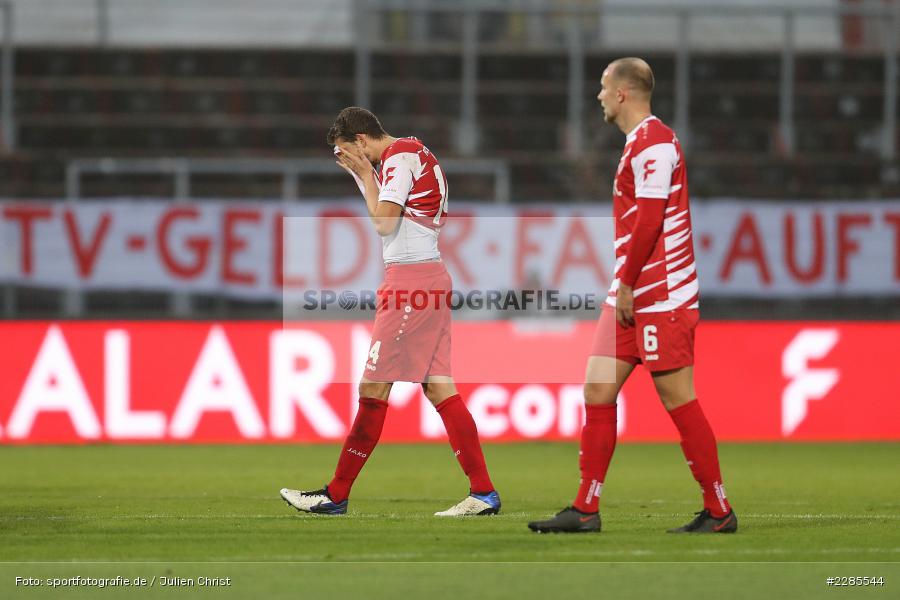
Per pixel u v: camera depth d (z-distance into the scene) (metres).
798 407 40.38
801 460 34.94
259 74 56.62
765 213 41.38
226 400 39.12
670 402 17.31
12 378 38.81
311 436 39.19
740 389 40.34
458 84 55.50
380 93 55.47
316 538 17.27
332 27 57.59
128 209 41.19
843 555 15.80
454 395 20.16
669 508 22.53
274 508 21.86
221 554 15.82
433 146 54.16
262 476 29.94
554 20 55.59
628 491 26.64
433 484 27.94
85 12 56.16
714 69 55.66
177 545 16.61
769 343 40.41
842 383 40.41
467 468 20.25
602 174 45.38
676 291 16.75
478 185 45.88
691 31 56.06
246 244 41.03
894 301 41.50
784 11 48.75
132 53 56.41
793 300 41.69
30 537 17.45
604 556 15.62
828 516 20.84
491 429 39.38
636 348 17.14
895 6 49.22
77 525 18.89
